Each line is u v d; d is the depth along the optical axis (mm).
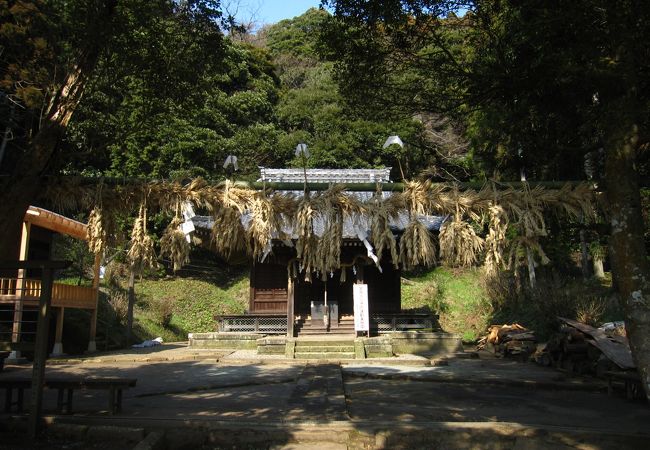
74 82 4949
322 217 5695
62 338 15312
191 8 6004
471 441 5340
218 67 6469
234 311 22688
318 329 16703
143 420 5688
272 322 17500
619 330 11188
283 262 15750
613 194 3896
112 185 5488
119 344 16422
